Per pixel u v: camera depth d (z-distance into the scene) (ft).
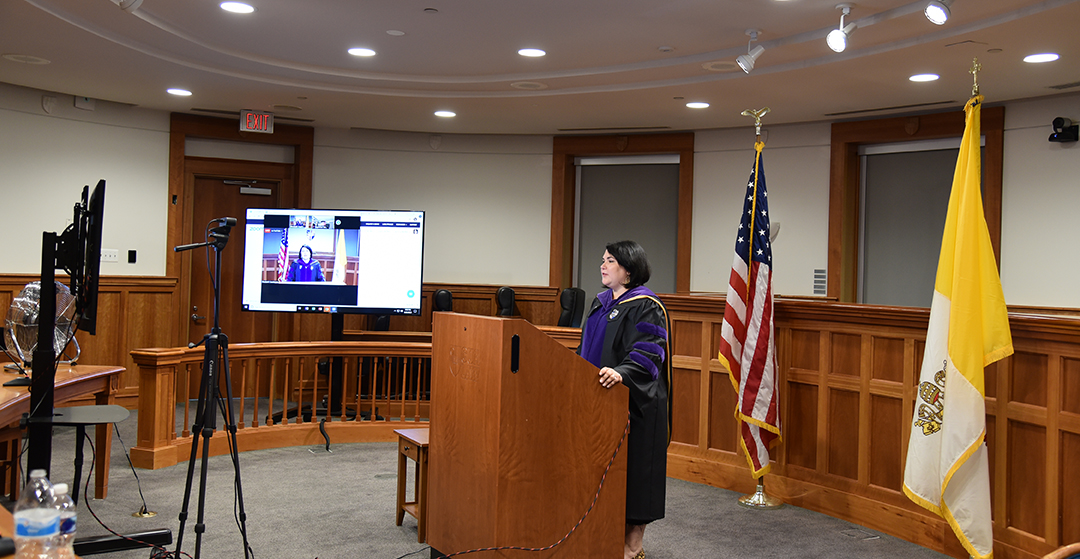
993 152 21.01
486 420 9.33
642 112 23.03
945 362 11.65
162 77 20.34
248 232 22.13
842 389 14.34
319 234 22.26
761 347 14.70
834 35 14.14
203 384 10.30
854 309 13.93
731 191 25.41
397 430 13.52
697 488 16.28
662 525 13.79
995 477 11.76
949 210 11.88
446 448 10.34
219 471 16.79
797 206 24.40
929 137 22.24
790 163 24.53
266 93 21.83
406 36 16.96
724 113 22.85
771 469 15.55
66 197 23.31
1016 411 11.48
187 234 25.76
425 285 27.20
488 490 9.23
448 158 27.78
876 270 23.75
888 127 22.82
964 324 11.22
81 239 10.28
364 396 23.41
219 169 26.11
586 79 19.74
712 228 25.66
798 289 24.32
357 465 17.61
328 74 20.04
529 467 9.28
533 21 15.67
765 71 18.29
